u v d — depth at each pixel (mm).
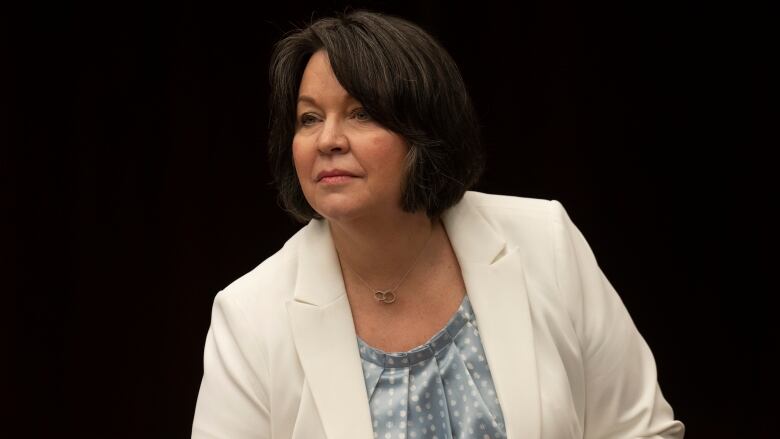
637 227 17188
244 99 17062
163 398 17031
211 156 17047
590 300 7180
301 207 7156
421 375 6973
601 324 7145
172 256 17047
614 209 17094
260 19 16891
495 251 7059
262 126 17141
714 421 17281
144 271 16984
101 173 16812
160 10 16734
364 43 6512
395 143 6578
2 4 16312
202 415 7137
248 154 17141
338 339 7004
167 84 16875
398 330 7078
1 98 16469
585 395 7156
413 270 7105
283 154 6992
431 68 6648
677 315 17344
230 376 7102
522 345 6875
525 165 16875
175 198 17000
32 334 16703
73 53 16609
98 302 16891
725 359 17281
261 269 7359
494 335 6910
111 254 16891
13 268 16641
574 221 17047
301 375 6992
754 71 16812
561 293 7039
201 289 17125
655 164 17047
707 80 16875
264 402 7078
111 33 16672
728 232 17188
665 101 16938
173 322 17047
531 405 6762
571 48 16719
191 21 16812
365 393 6918
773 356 17109
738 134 16969
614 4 16703
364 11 6910
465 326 7051
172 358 17062
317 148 6555
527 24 16641
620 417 7219
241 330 7113
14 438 16688
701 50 16812
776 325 17094
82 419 16859
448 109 6715
